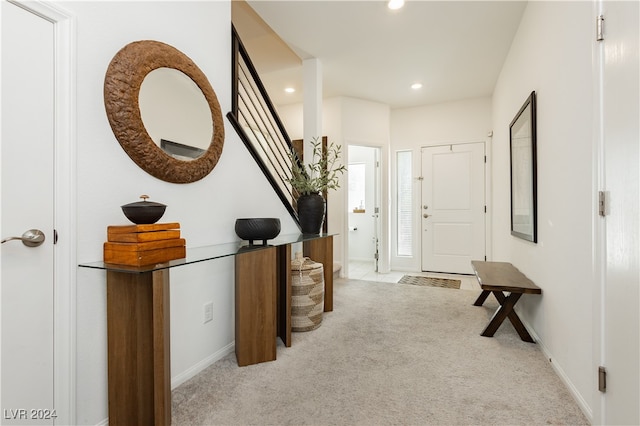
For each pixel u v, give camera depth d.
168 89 1.73
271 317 2.10
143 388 1.40
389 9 2.74
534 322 2.48
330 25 3.00
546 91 2.16
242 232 2.09
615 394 1.29
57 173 1.26
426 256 5.26
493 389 1.76
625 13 1.21
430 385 1.80
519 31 2.94
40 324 1.21
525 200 2.70
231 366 2.04
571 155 1.73
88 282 1.37
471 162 4.96
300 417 1.53
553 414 1.55
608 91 1.35
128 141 1.50
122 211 1.50
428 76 4.10
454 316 2.98
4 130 1.11
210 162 2.00
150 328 1.40
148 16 1.67
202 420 1.51
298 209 3.02
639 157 1.13
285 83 4.45
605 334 1.36
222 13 2.23
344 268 4.72
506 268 3.11
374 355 2.18
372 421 1.50
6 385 1.13
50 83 1.24
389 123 5.21
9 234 1.13
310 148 3.65
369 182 6.52
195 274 1.96
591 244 1.50
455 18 2.87
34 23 1.19
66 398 1.28
